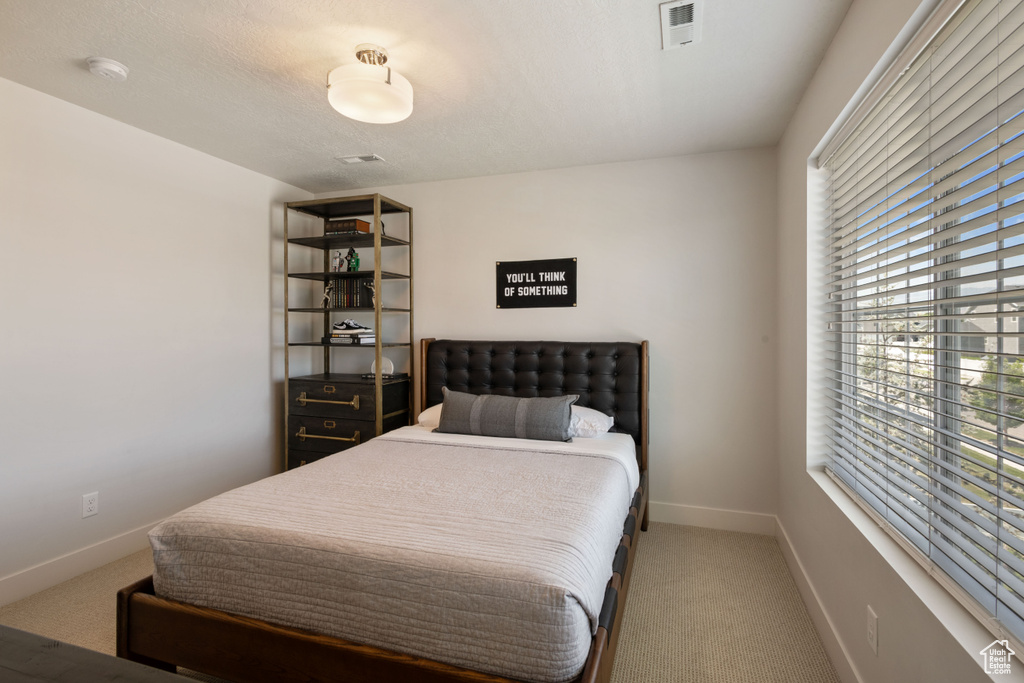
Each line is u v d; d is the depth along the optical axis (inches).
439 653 50.8
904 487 56.8
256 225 137.7
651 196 126.9
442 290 144.8
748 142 115.3
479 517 62.9
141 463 109.5
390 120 84.7
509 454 96.4
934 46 49.9
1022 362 39.8
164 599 61.8
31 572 90.9
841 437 82.7
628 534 80.7
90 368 100.0
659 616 84.6
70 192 96.1
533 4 66.3
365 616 53.4
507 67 82.3
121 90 90.7
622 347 123.6
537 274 135.9
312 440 136.6
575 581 50.1
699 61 80.3
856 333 72.3
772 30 71.9
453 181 143.6
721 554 108.3
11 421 88.4
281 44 75.8
